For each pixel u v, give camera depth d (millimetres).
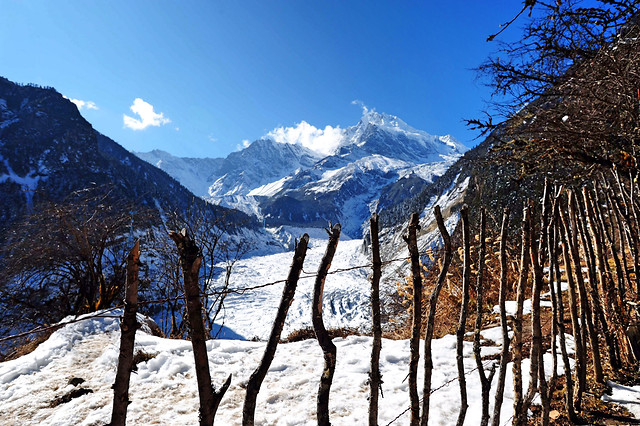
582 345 2295
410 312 6031
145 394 3205
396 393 2998
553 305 1934
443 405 2684
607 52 3639
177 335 7082
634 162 3262
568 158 4109
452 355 3713
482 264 1608
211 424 991
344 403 2867
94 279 9383
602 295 2766
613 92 3658
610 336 2688
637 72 3348
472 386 2967
